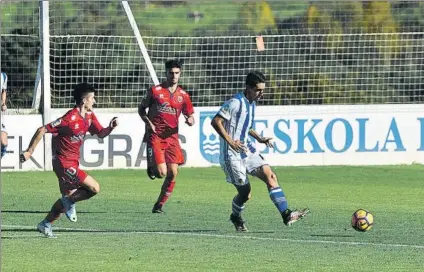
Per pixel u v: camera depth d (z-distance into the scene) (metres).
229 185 46.16
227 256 28.14
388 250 29.56
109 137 51.38
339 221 35.81
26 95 53.62
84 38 53.91
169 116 38.22
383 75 56.81
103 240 30.80
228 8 60.66
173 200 41.25
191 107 39.09
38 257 27.67
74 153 31.20
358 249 29.67
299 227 34.22
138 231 32.91
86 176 31.05
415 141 54.75
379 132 54.41
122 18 57.94
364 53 56.09
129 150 51.69
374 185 46.91
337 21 60.16
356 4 60.12
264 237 31.80
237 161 31.70
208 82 55.12
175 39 57.41
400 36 59.16
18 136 50.16
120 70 53.84
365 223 32.34
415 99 57.41
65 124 30.73
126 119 51.50
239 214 32.91
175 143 38.19
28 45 53.75
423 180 48.91
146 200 41.19
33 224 34.31
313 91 56.09
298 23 59.25
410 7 60.12
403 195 43.78
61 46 53.41
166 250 29.05
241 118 31.81
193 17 60.25
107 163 51.38
